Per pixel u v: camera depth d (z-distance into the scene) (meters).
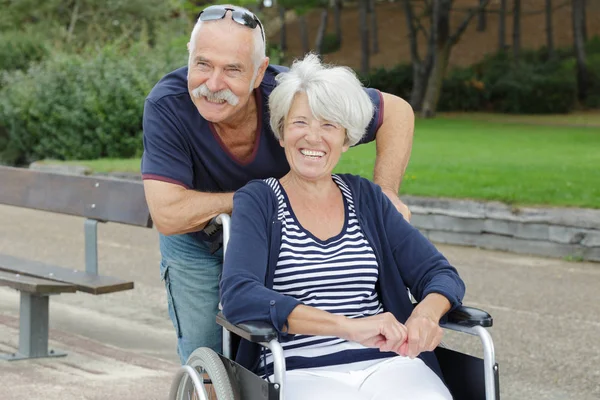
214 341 3.86
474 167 14.34
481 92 37.84
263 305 2.96
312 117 3.22
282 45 51.75
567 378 5.60
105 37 32.44
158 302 7.54
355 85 3.26
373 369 3.13
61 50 24.34
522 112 36.78
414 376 3.10
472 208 10.19
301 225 3.24
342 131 3.27
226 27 3.38
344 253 3.24
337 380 3.08
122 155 18.56
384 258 3.32
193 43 3.43
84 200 6.20
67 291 5.55
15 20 33.19
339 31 53.94
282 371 2.85
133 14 33.72
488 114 36.66
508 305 7.46
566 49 44.88
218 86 3.39
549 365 5.85
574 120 32.75
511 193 10.89
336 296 3.22
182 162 3.55
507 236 9.91
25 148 19.27
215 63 3.38
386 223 3.37
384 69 42.31
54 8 33.47
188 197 3.48
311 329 2.96
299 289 3.19
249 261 3.11
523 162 15.48
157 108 3.54
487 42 50.47
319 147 3.23
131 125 18.50
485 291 7.98
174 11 34.03
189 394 3.43
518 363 5.89
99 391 5.03
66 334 6.29
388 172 3.77
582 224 9.34
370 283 3.27
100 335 6.45
